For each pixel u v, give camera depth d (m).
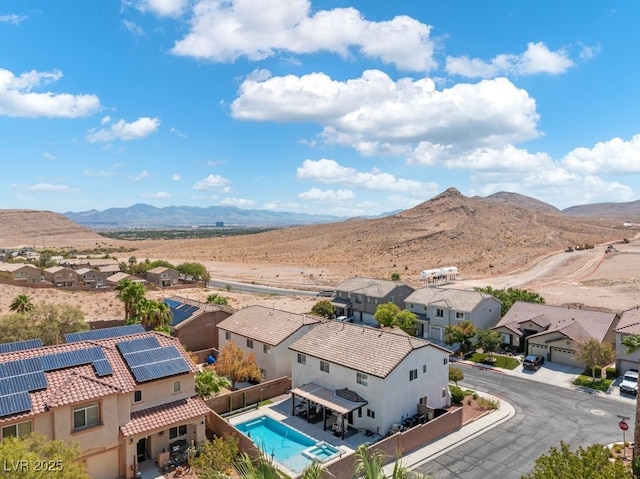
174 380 30.92
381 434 34.25
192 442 30.20
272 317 49.81
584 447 32.34
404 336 38.78
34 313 50.31
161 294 94.81
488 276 122.75
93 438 26.09
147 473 27.86
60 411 24.88
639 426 27.56
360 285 79.69
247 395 40.03
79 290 93.12
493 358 54.44
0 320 49.00
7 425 23.48
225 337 50.97
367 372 35.09
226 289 109.69
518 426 36.00
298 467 29.67
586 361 46.91
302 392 37.69
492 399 41.78
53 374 27.02
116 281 99.88
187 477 27.56
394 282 78.56
